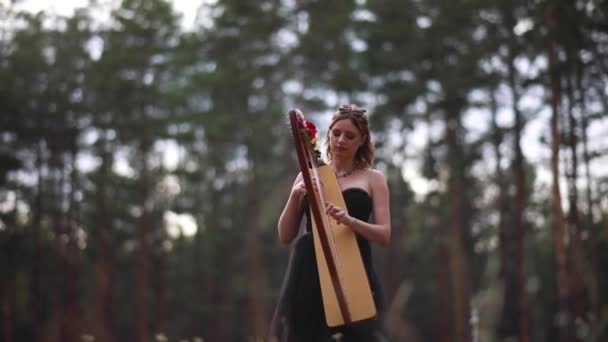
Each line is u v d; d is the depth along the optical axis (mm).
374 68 29000
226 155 36062
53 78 30688
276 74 31656
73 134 31188
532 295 31375
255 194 33188
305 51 29484
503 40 24469
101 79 29172
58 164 31391
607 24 18797
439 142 28500
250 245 34000
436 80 27469
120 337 37250
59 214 31672
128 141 30609
